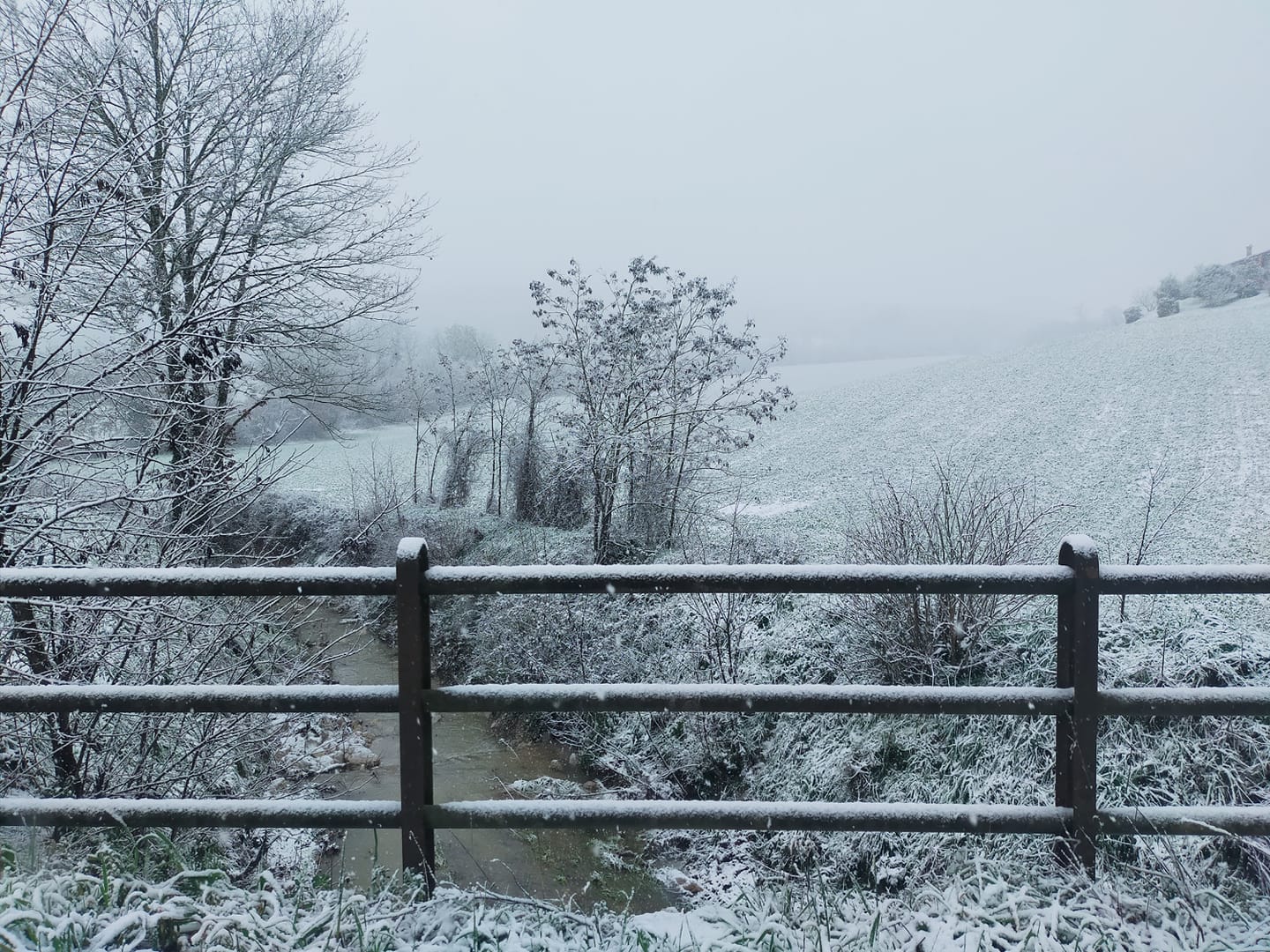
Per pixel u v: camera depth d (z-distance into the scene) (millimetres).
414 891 2723
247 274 8039
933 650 7340
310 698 2750
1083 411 26734
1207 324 46531
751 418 14453
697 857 6758
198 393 7086
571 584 2680
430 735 2793
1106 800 5281
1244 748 5199
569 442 15773
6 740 5125
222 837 5188
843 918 2713
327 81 13320
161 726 5613
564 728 9945
